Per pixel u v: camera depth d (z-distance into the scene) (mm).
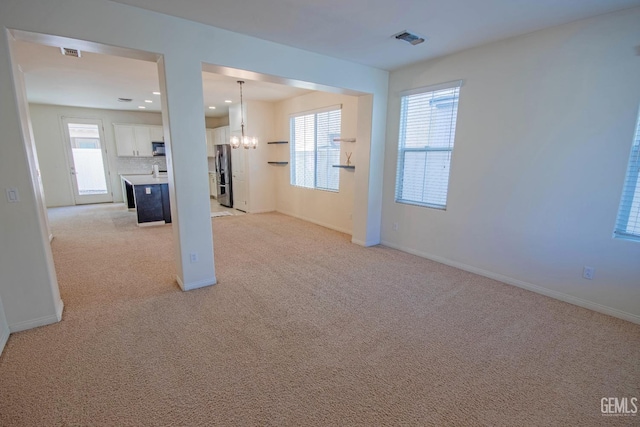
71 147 7898
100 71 4273
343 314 2689
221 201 8633
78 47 2430
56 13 2160
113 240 4867
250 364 2031
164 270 3643
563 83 2787
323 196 5945
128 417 1611
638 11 2365
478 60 3363
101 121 8141
